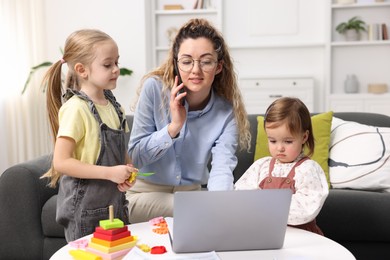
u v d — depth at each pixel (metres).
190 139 2.04
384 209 2.37
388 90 5.36
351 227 2.40
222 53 1.93
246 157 2.82
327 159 2.70
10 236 2.45
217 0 5.54
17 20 4.35
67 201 1.75
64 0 5.11
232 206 1.32
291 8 5.49
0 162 4.05
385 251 2.42
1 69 4.11
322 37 5.46
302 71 5.53
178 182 2.07
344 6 5.25
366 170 2.56
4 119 4.11
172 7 5.55
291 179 1.75
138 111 2.01
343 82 5.44
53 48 5.11
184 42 1.83
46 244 2.44
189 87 1.85
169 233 1.46
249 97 5.39
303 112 1.78
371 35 5.25
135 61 5.16
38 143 4.59
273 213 1.34
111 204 1.77
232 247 1.38
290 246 1.43
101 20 5.13
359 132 2.71
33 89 4.53
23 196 2.42
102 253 1.34
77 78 1.87
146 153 1.92
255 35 5.57
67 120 1.70
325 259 1.32
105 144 1.76
